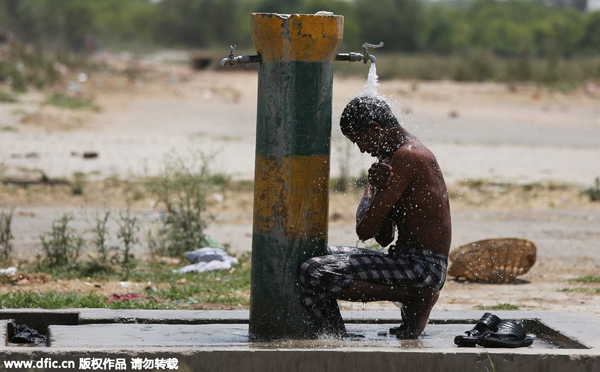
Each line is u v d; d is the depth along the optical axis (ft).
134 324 24.99
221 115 113.39
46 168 67.10
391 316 26.55
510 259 39.42
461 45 322.14
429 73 180.55
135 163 70.44
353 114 22.17
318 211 22.06
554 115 122.93
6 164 67.51
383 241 23.73
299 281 21.86
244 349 20.12
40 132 85.61
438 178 22.09
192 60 205.98
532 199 63.72
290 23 21.08
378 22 317.22
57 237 39.96
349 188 63.87
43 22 353.51
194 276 37.83
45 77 136.36
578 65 183.21
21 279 35.73
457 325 25.75
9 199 56.59
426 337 23.45
